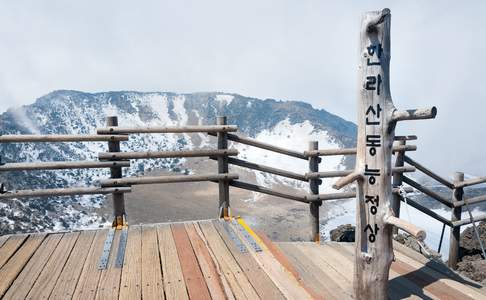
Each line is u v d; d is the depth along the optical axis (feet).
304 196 20.17
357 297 11.93
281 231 340.39
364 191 11.40
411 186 23.75
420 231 9.61
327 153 20.36
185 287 11.44
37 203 350.84
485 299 13.15
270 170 19.85
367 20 10.76
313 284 13.88
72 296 10.89
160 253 14.17
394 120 10.78
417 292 13.55
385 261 11.35
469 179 25.31
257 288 11.41
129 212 380.17
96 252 14.24
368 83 10.97
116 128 17.69
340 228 31.78
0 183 16.44
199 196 463.01
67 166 17.13
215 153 18.75
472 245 27.96
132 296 10.93
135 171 548.72
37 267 12.86
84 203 401.70
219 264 13.16
